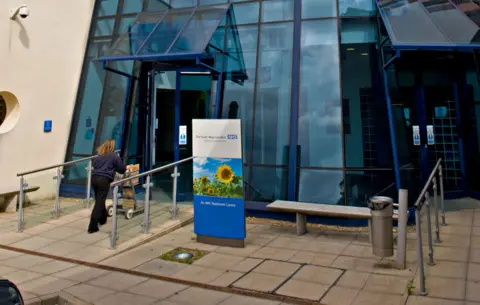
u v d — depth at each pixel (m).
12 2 8.34
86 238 6.30
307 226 6.83
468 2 7.28
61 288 4.48
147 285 4.55
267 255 5.41
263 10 8.41
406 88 7.67
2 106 8.64
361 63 7.50
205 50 7.53
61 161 9.51
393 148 6.86
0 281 3.44
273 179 7.51
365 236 6.19
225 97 8.24
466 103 7.90
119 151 8.45
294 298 4.04
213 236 5.93
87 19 10.34
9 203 8.00
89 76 9.92
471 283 4.21
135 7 9.88
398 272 4.63
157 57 7.70
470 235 5.73
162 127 10.16
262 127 7.82
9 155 8.37
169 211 7.59
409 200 6.69
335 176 7.10
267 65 8.07
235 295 4.23
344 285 4.32
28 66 8.74
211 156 5.88
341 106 7.35
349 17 7.77
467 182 7.98
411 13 7.01
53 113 9.34
